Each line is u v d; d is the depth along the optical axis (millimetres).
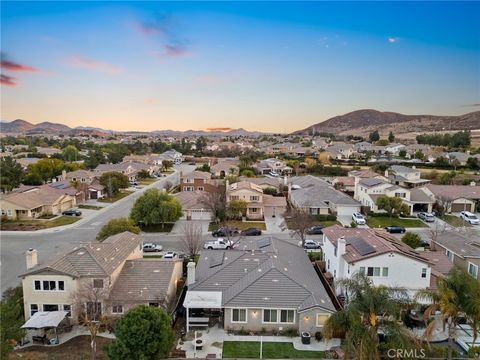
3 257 44969
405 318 28500
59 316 28031
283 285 29547
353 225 55094
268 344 26766
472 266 35750
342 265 33219
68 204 72125
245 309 28203
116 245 35062
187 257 42531
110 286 29672
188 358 24922
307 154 152500
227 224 56875
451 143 161875
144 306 24234
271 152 167875
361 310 20531
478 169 109812
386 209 63500
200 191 75688
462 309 21047
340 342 26953
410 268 30906
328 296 30266
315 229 54938
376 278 31109
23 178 90625
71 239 52438
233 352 25656
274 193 79875
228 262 34156
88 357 24984
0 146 195125
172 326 29031
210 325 29250
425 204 68188
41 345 26688
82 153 172875
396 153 152375
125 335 22500
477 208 67875
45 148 164750
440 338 26938
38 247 48969
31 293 29422
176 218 58000
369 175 87562
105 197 83000
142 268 32500
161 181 109688
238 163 126688
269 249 37969
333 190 71438
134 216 56250
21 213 63344
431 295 21828
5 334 23938
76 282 29344
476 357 23797
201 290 30047
